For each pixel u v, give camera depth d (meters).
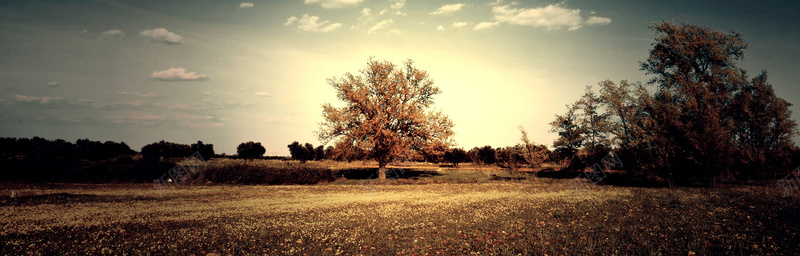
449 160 72.06
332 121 46.38
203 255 9.83
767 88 40.78
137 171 37.78
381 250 10.17
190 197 26.05
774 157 39.06
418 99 49.84
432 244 10.71
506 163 53.12
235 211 18.72
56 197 24.11
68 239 11.73
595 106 48.91
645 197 22.47
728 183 37.38
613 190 29.72
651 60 44.69
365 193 29.80
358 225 14.20
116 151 61.12
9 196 23.97
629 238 10.76
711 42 40.88
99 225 14.33
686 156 33.72
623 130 43.59
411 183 41.69
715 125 33.44
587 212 16.28
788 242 9.80
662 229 11.98
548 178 47.03
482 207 19.14
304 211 18.64
